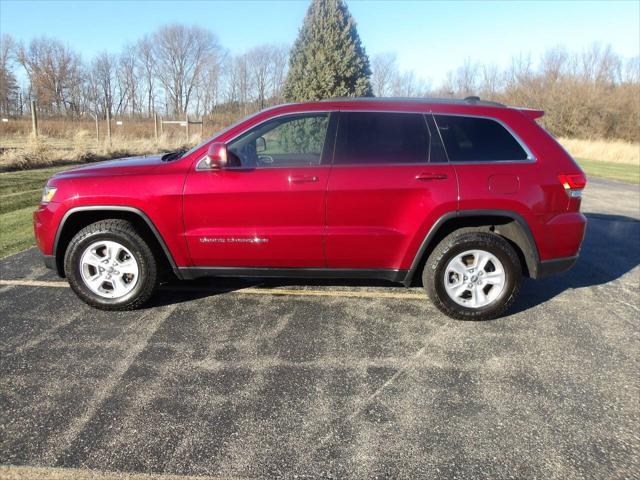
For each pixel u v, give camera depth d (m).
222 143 3.65
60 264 4.11
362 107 3.88
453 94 57.50
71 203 3.86
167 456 2.39
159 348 3.46
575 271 5.45
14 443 2.46
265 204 3.79
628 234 7.45
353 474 2.29
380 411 2.77
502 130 3.87
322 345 3.54
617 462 2.38
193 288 4.68
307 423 2.65
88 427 2.59
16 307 4.15
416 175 3.72
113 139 21.84
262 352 3.43
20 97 54.94
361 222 3.80
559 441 2.53
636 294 4.70
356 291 4.64
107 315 4.01
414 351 3.47
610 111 39.78
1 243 6.16
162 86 65.25
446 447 2.48
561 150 3.89
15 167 12.86
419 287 4.77
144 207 3.82
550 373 3.19
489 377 3.13
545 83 47.25
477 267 3.89
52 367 3.18
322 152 3.83
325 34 14.52
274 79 55.34
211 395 2.90
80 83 60.59
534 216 3.78
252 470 2.31
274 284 4.81
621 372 3.21
